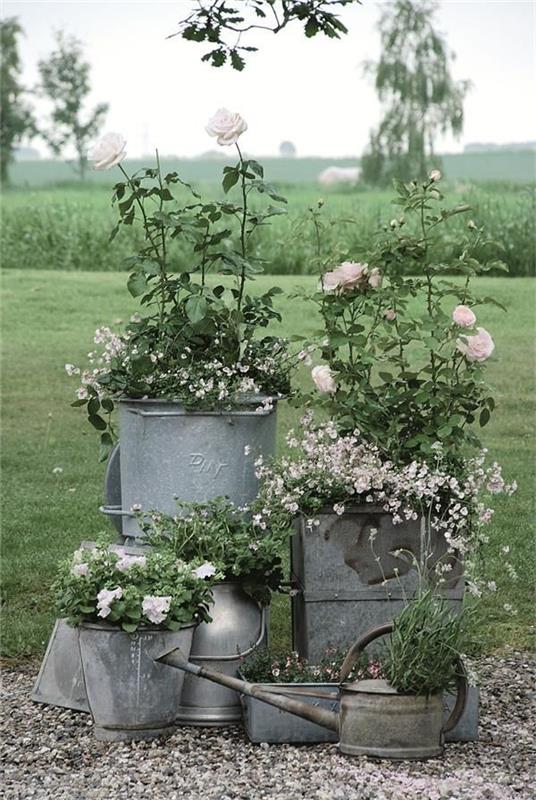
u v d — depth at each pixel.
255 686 4.32
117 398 4.88
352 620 4.61
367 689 4.17
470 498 4.65
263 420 4.87
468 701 4.38
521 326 15.08
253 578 4.65
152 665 4.36
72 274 19.84
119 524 5.23
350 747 4.18
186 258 18.52
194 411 4.73
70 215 21.77
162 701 4.41
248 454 4.82
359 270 4.91
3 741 4.43
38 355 14.04
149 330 4.96
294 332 14.34
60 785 3.98
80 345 14.67
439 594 4.60
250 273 4.95
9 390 12.32
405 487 4.48
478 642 4.76
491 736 4.45
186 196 26.78
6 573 6.71
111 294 17.92
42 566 6.84
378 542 4.61
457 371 4.95
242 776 4.02
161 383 4.80
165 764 4.15
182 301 4.98
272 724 4.34
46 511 8.05
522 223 19.58
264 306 5.12
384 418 4.90
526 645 5.65
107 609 4.24
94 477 9.05
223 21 5.49
